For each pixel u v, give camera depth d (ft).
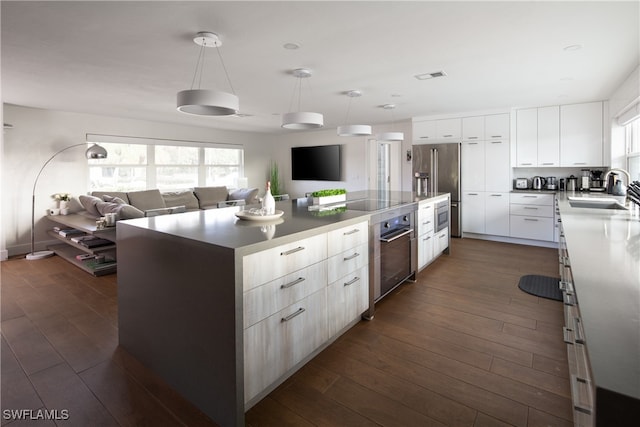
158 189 21.98
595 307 2.89
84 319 9.70
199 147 25.82
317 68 11.38
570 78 12.76
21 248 17.70
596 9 7.43
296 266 6.64
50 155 18.52
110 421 5.76
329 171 28.17
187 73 11.87
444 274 13.46
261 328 5.88
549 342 8.20
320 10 7.41
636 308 2.87
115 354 7.84
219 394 5.68
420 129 21.54
